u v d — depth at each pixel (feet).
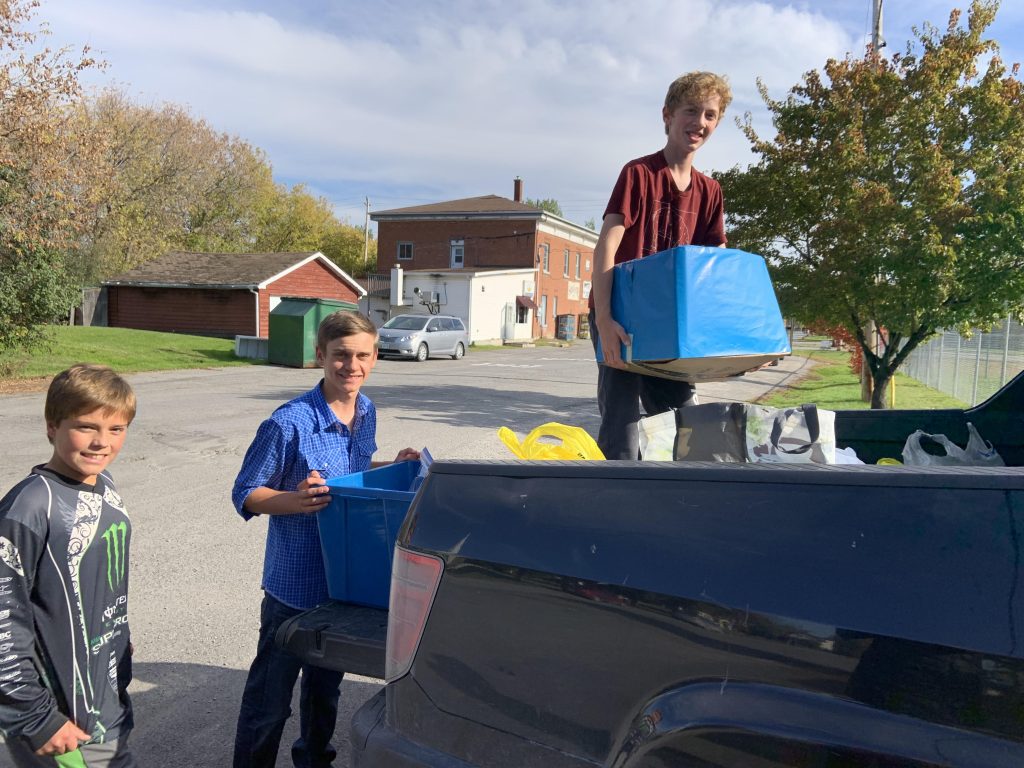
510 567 5.49
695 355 7.82
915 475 4.42
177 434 33.01
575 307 172.04
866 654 4.15
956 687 3.91
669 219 10.07
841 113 36.83
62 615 6.68
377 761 5.99
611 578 5.03
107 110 133.59
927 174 34.63
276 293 104.68
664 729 4.57
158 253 139.85
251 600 15.53
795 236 39.88
